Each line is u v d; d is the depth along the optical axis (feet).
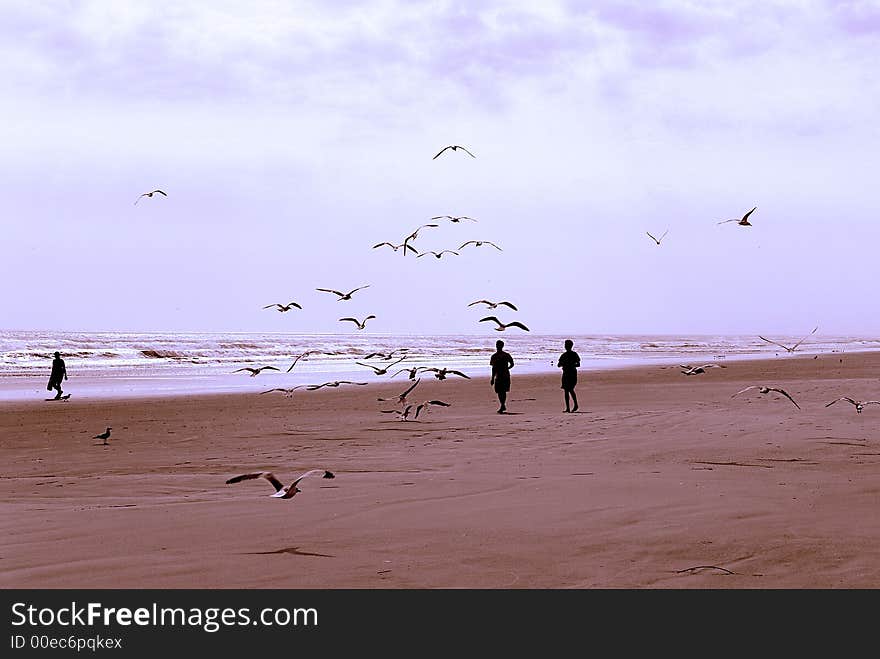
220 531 22.48
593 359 202.39
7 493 29.09
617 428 49.42
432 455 38.88
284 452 40.83
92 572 18.75
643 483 29.73
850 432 44.86
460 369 147.23
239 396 87.71
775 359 187.21
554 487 29.09
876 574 18.25
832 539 21.06
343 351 265.54
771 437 43.09
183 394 91.81
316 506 26.00
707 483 29.63
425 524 23.26
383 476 32.19
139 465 36.76
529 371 141.38
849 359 175.52
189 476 33.27
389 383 108.37
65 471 35.09
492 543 21.01
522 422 54.75
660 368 143.54
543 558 19.63
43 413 67.92
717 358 203.10
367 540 21.40
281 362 193.57
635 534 21.80
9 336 338.13
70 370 159.02
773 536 21.42
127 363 186.29
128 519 24.09
